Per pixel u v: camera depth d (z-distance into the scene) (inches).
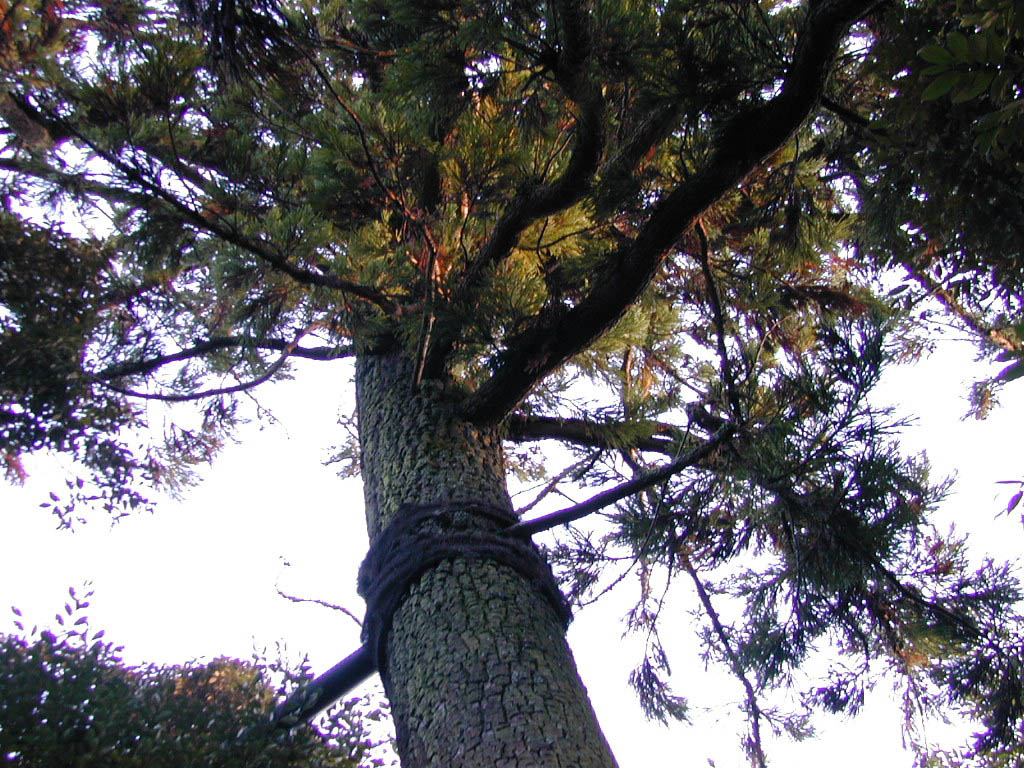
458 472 128.4
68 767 87.4
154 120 121.0
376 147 133.6
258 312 132.3
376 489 132.5
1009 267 113.5
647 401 146.3
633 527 136.4
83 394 139.6
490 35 106.7
